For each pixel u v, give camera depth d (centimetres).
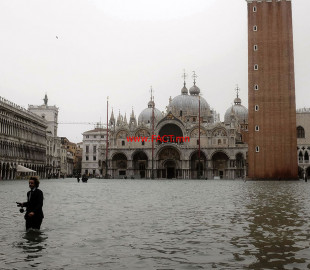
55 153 17188
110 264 1252
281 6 10562
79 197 4150
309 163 13875
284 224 2064
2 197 3897
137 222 2161
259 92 10519
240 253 1398
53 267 1213
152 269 1193
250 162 10512
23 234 1762
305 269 1183
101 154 16275
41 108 17525
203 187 6819
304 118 14088
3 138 10488
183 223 2119
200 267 1213
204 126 15412
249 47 10650
